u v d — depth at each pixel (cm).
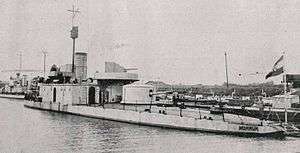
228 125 2486
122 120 3253
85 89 4100
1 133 2581
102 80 4138
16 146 2117
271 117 3111
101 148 2056
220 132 2520
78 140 2317
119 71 4309
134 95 3716
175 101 3644
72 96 4056
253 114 3120
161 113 2983
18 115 3859
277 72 2586
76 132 2650
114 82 4150
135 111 3131
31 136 2466
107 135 2498
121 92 4172
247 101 3959
